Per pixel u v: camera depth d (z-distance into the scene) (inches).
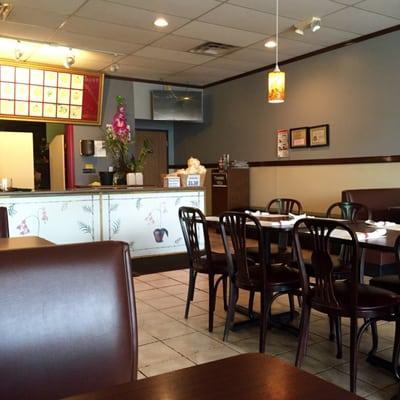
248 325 127.6
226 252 116.3
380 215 193.5
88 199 180.7
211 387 31.8
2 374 38.9
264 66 286.0
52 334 41.3
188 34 221.0
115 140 298.8
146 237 195.5
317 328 126.0
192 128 362.0
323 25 209.6
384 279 104.5
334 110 243.4
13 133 293.6
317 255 90.1
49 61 262.7
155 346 113.6
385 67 216.1
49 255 42.7
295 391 31.1
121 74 303.0
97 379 43.0
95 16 194.2
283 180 279.1
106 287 44.5
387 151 217.6
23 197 166.7
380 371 98.3
